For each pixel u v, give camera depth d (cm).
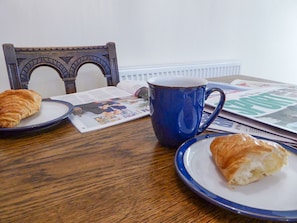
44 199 31
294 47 244
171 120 43
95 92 86
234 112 61
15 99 54
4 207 29
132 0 138
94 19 128
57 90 126
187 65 162
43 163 40
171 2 153
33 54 85
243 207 27
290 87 92
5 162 40
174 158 39
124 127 56
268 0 204
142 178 36
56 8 117
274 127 52
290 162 37
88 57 96
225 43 190
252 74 220
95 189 33
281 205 29
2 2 104
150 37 151
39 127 52
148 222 27
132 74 140
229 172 32
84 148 45
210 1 171
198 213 29
